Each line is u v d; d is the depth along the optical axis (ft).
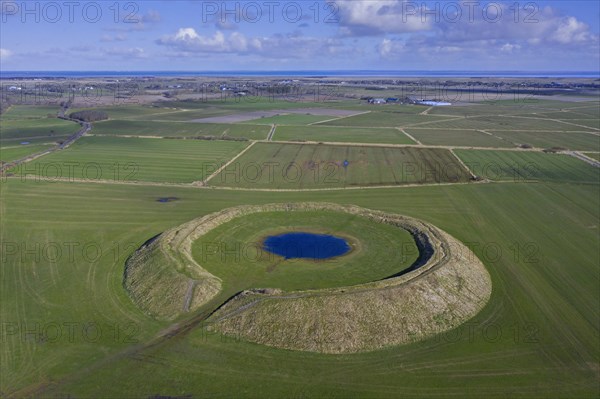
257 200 260.42
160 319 140.67
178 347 127.44
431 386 114.21
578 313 146.10
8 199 254.47
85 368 118.52
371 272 164.76
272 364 122.01
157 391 111.24
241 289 154.30
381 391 112.37
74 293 155.43
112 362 120.98
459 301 149.38
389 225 208.23
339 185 294.46
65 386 112.27
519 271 174.29
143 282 158.61
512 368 120.67
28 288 158.51
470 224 223.71
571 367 120.98
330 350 128.06
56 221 221.66
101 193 269.03
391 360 124.57
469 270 166.50
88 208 241.35
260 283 157.89
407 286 148.25
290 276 162.40
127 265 174.81
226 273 164.96
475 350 128.36
